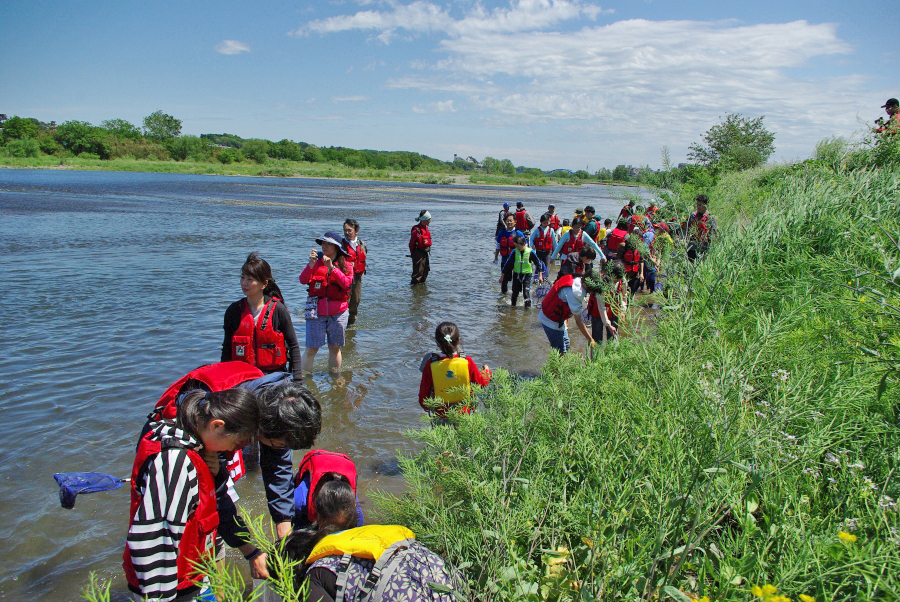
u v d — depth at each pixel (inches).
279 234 847.7
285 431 107.3
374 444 210.8
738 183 410.6
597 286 247.4
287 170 4082.2
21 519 158.7
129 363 284.0
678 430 109.2
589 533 99.9
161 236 770.8
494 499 104.0
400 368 296.0
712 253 241.9
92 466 187.5
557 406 130.7
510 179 4968.0
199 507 94.1
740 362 128.9
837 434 115.8
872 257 191.3
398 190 2736.2
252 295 184.1
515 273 445.4
